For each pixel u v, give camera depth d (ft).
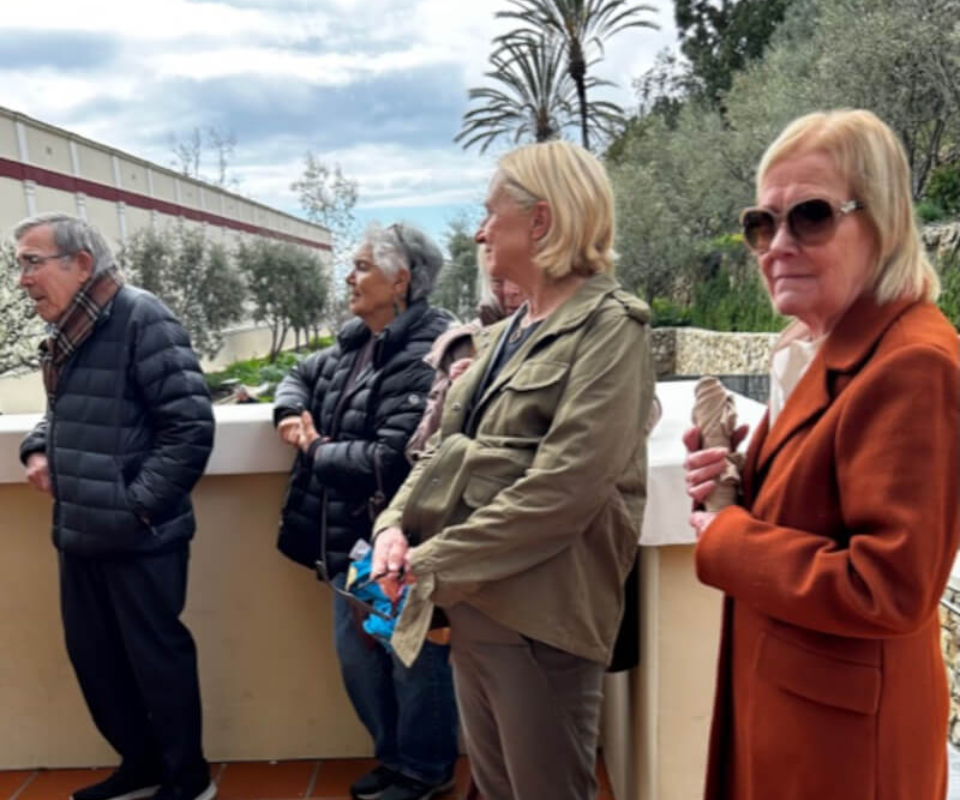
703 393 3.48
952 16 30.96
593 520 4.18
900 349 2.63
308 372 7.08
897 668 2.76
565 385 4.04
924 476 2.49
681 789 5.38
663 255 52.01
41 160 61.16
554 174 4.16
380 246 6.13
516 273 4.42
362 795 6.91
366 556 4.94
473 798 5.64
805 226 2.86
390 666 6.64
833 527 2.82
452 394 4.64
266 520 7.39
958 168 32.81
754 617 3.13
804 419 2.93
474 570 3.94
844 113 2.92
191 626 7.52
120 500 5.98
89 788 6.99
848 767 2.76
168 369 6.05
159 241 66.03
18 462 7.01
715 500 3.32
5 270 38.29
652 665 5.39
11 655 7.50
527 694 4.22
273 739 7.68
